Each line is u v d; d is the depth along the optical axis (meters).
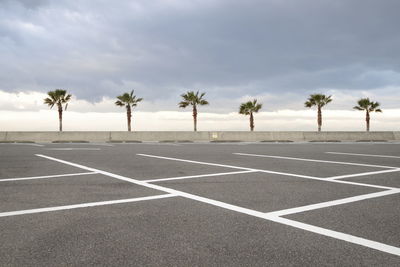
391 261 2.89
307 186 6.43
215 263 2.84
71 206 4.77
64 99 49.00
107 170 8.60
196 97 51.91
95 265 2.79
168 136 28.81
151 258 2.94
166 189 6.06
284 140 30.22
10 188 6.11
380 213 4.45
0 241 3.34
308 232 3.64
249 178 7.38
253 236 3.51
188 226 3.84
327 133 32.41
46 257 2.95
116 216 4.25
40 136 26.50
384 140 34.06
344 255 3.02
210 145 21.19
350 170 8.84
